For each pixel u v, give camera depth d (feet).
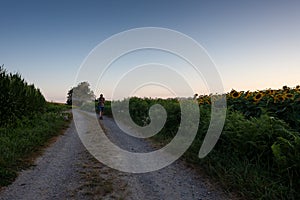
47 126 35.70
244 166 15.51
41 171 16.88
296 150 13.74
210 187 14.26
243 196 12.68
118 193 13.52
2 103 32.78
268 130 16.72
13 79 38.91
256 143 16.69
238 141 18.01
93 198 12.81
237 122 19.80
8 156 18.34
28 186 14.17
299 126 19.75
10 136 25.54
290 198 11.60
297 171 13.25
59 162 19.27
